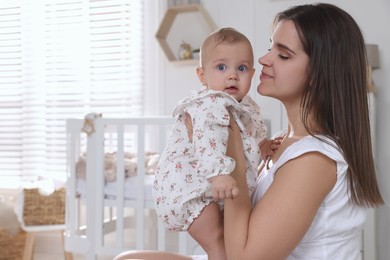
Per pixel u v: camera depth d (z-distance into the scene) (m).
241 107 1.22
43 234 4.04
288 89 1.12
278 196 1.03
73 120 2.96
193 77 3.63
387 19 3.10
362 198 1.10
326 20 1.10
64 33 3.96
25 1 4.06
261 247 1.01
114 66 3.83
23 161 4.07
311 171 1.03
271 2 3.27
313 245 1.10
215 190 1.03
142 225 2.85
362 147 1.11
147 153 3.26
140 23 3.76
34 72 4.05
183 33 3.62
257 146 1.22
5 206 3.55
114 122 2.87
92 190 2.92
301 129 1.17
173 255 1.42
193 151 1.28
